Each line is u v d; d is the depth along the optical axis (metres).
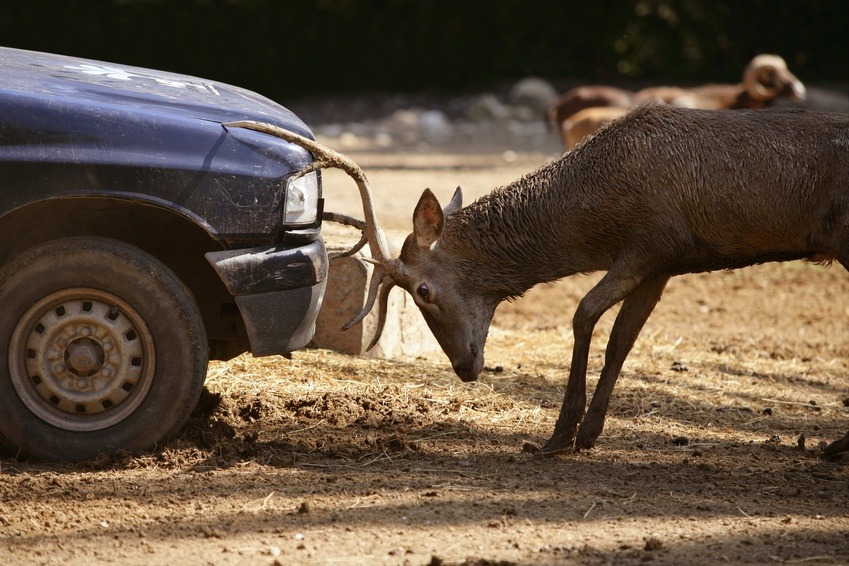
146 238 22.16
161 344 19.56
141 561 15.48
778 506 18.70
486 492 18.92
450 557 15.69
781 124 21.22
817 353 34.16
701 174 21.16
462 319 22.75
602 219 21.69
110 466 19.34
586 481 19.89
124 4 120.38
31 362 19.48
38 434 19.41
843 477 20.69
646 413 25.77
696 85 117.06
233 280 19.50
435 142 96.12
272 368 26.83
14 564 15.31
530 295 42.34
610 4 118.44
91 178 19.03
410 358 30.20
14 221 21.00
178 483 18.77
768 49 117.50
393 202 59.19
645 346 33.91
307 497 18.31
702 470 20.98
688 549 16.28
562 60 119.69
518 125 104.94
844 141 20.69
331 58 120.25
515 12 118.62
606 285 21.50
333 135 101.00
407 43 120.19
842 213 20.55
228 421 22.58
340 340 28.88
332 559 15.61
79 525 16.83
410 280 22.52
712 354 33.41
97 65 22.80
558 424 21.70
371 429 22.80
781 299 42.75
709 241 21.59
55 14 118.00
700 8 117.50
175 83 22.23
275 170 19.88
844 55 116.44
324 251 20.83
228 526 16.89
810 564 15.79
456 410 24.72
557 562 15.61
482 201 22.81
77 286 19.42
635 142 21.47
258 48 120.00
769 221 21.12
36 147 18.92
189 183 19.39
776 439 23.88
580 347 21.50
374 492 18.67
